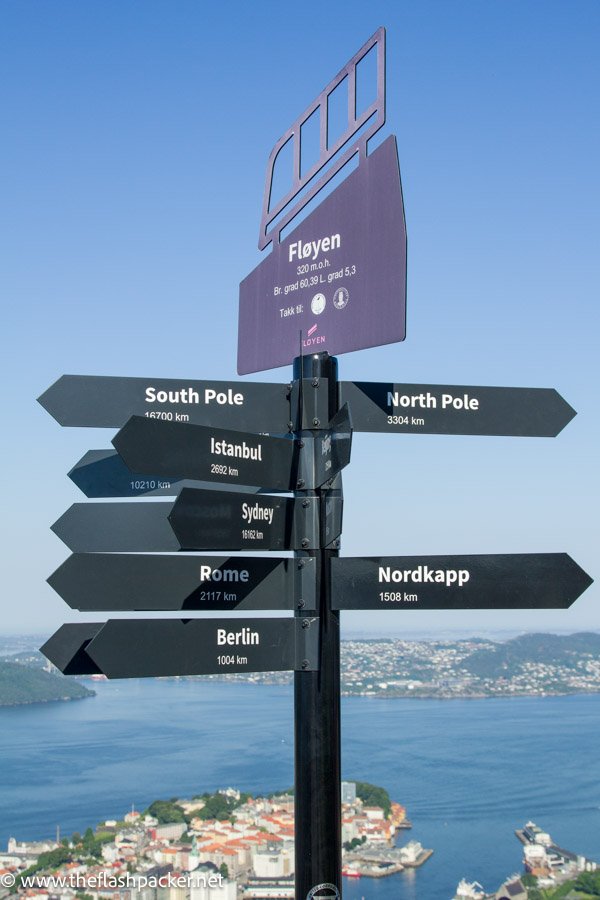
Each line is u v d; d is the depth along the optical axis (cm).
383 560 395
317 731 386
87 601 370
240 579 391
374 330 404
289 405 425
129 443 351
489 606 390
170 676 372
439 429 434
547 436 448
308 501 403
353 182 426
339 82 443
